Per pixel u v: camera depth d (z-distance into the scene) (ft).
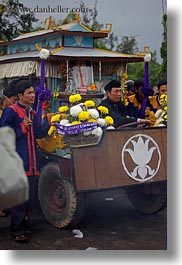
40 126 13.23
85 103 13.24
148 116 16.52
